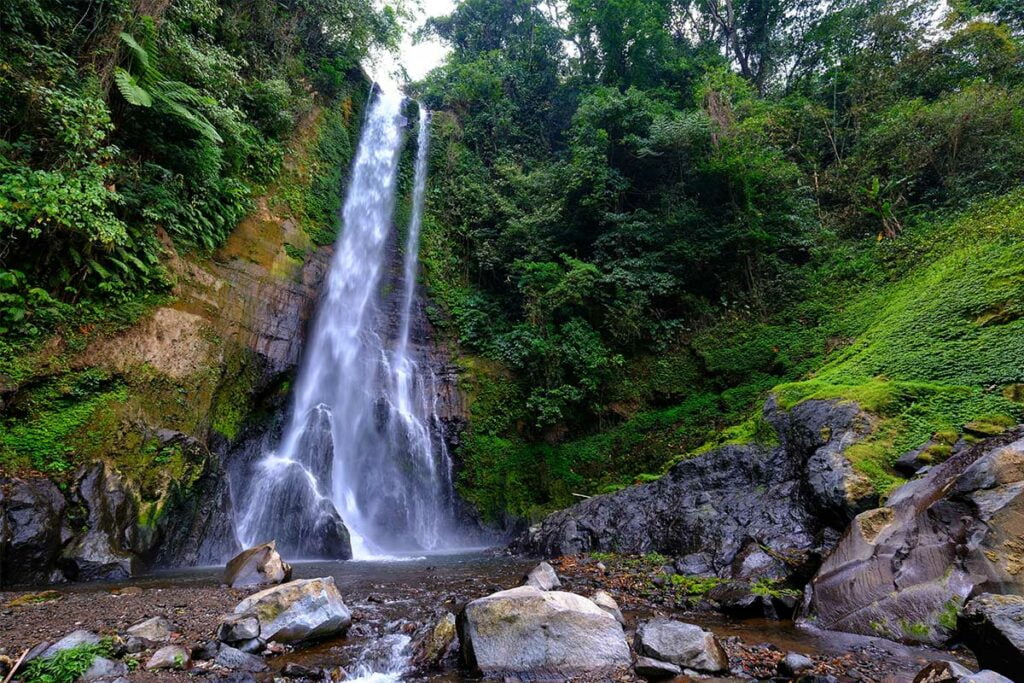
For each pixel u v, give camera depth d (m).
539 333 16.39
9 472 7.68
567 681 4.07
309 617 4.96
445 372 16.70
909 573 5.26
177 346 10.54
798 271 15.69
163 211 11.20
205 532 9.39
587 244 18.42
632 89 18.47
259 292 13.08
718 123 16.92
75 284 9.49
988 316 9.59
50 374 8.65
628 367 16.28
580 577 7.77
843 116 19.39
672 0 25.77
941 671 3.66
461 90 23.28
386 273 18.05
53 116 8.91
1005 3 18.34
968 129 15.22
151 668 4.07
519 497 14.85
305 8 18.55
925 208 15.22
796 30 24.84
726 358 14.96
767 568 7.07
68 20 10.04
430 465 15.22
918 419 8.16
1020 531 4.81
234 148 13.50
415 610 6.06
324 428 13.84
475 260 19.44
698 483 9.84
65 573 7.35
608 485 13.90
